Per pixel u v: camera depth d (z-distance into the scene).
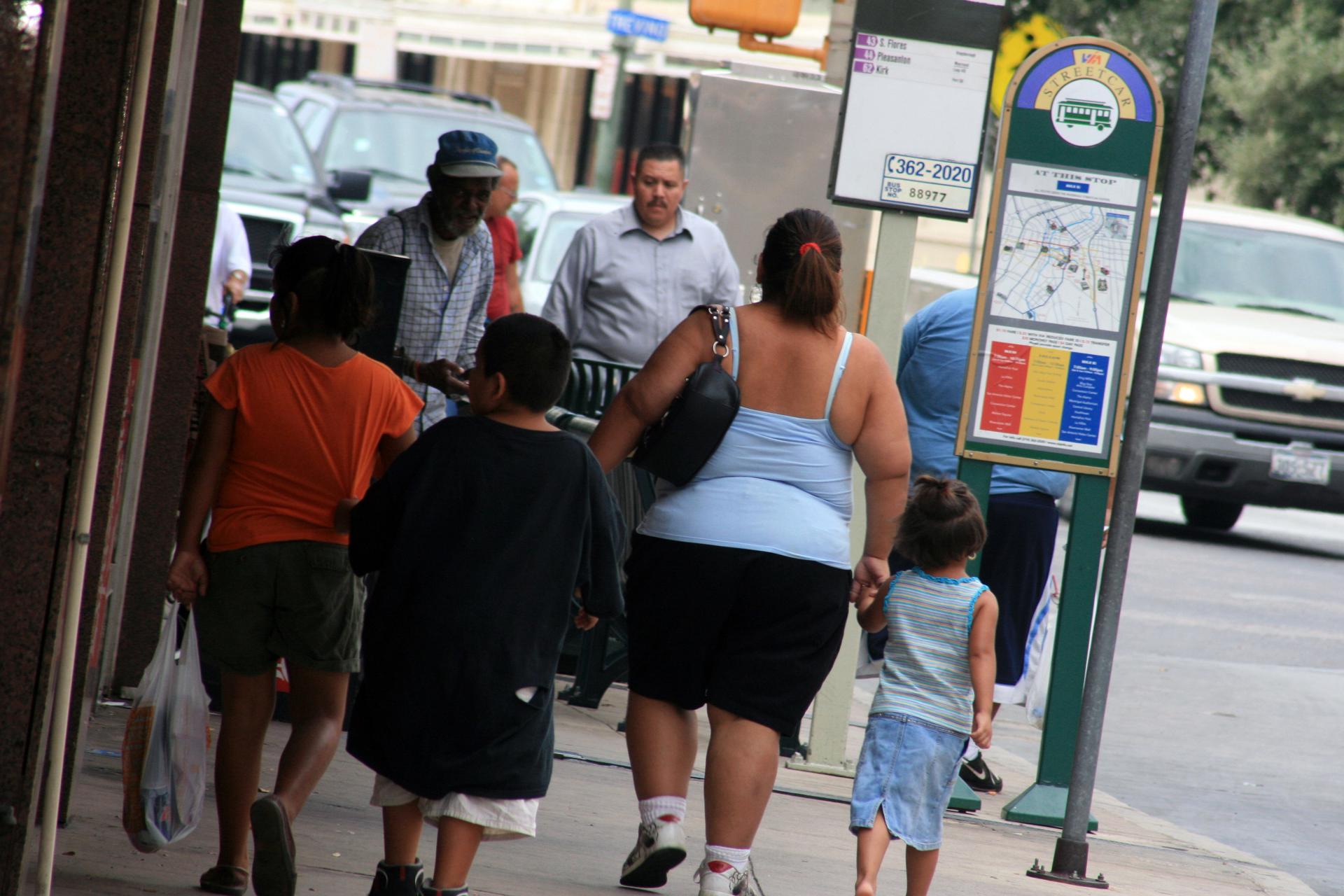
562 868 16.70
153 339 20.64
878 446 15.83
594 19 115.56
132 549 21.73
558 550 13.38
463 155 21.81
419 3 124.62
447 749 13.15
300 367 14.49
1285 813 25.64
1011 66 46.69
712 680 15.33
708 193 36.69
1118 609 19.50
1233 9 94.31
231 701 14.59
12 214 9.76
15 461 11.90
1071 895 18.70
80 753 15.73
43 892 12.30
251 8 133.12
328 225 51.88
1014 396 22.25
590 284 27.16
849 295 36.47
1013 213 22.16
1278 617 42.50
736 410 15.30
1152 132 22.14
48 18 9.82
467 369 23.19
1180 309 54.25
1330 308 56.00
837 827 20.48
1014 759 27.84
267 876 13.52
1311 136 92.19
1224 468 51.81
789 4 36.19
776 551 15.17
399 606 13.23
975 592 16.64
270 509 14.37
